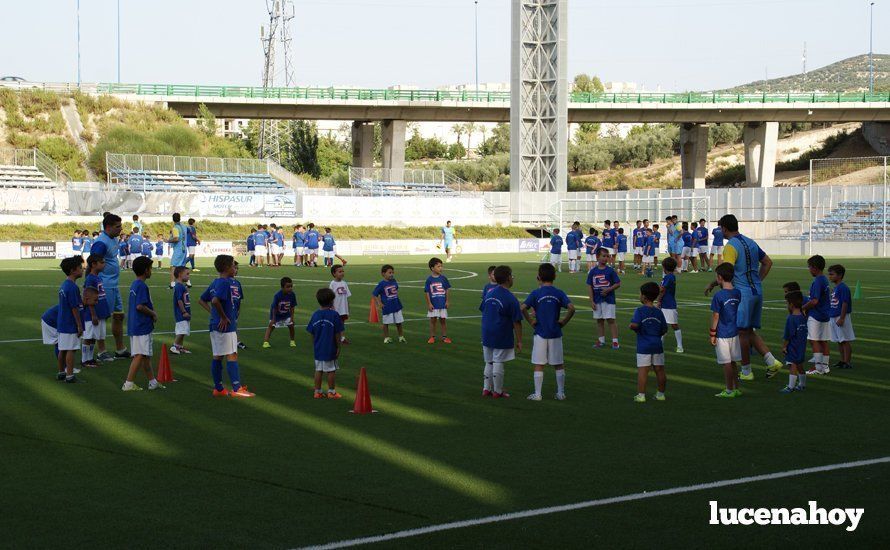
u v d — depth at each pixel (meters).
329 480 8.02
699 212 64.88
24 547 6.37
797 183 90.81
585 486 7.82
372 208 65.31
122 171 62.56
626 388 12.66
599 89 164.38
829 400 11.77
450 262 46.94
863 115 85.94
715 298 12.02
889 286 30.30
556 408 11.28
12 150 62.78
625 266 43.75
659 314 11.61
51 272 37.44
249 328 19.47
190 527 6.78
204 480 8.02
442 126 164.38
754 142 88.00
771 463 8.57
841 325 14.04
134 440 9.55
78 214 56.06
